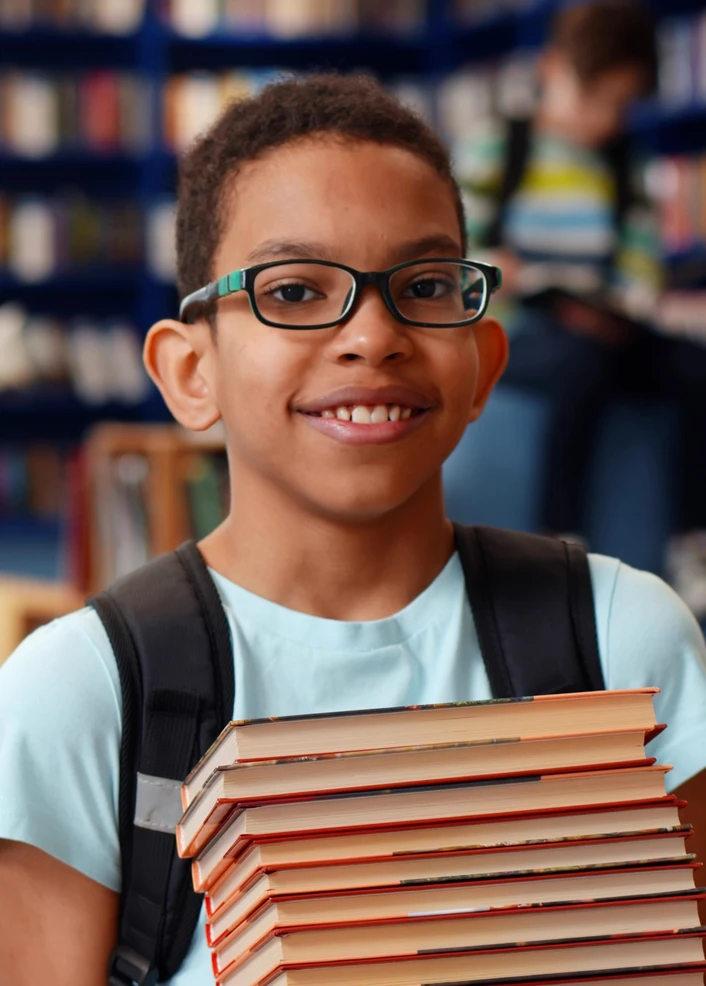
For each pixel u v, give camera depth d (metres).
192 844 0.73
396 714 0.69
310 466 0.83
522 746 0.69
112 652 0.86
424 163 0.87
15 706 0.85
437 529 0.92
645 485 3.26
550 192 3.09
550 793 0.69
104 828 0.84
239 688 0.86
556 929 0.68
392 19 6.55
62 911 0.84
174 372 0.93
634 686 0.91
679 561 3.24
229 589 0.90
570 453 3.12
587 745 0.70
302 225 0.83
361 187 0.83
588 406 3.13
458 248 0.88
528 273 3.12
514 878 0.68
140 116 6.33
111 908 0.85
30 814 0.83
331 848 0.67
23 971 0.83
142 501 2.60
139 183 6.43
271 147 0.86
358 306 0.82
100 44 6.42
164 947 0.83
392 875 0.67
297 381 0.82
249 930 0.69
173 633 0.86
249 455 0.86
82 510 2.70
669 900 0.69
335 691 0.88
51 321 6.39
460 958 0.67
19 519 6.39
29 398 6.29
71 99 6.29
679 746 0.90
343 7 6.50
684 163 4.84
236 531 0.90
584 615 0.92
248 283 0.83
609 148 3.12
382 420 0.82
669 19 5.12
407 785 0.68
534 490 3.13
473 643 0.91
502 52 6.28
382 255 0.83
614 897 0.68
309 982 0.66
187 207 0.94
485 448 3.10
